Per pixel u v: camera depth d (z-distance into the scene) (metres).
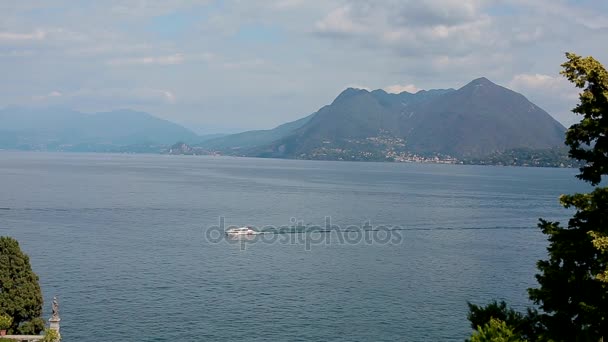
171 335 63.03
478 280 90.75
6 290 51.22
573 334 30.00
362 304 76.06
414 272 95.56
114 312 70.19
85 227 136.00
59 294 77.12
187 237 126.00
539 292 31.14
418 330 66.56
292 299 77.56
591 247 29.50
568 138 31.28
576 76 29.94
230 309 72.50
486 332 29.94
